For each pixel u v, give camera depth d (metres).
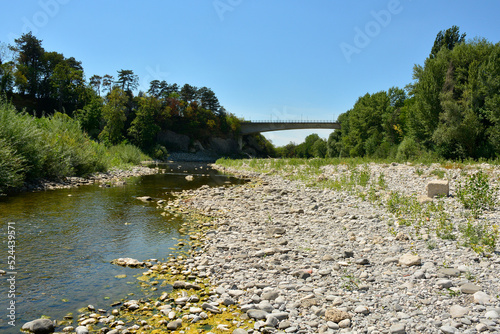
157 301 5.77
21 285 6.34
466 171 18.08
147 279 6.83
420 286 5.82
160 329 4.94
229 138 114.31
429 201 12.26
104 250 8.59
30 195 16.05
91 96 81.75
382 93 55.16
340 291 5.90
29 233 9.70
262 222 11.55
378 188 16.48
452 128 25.50
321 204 14.21
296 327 4.80
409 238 8.57
